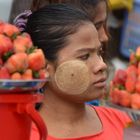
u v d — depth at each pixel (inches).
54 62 89.5
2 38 73.4
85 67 88.8
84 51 89.2
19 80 68.6
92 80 89.6
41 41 90.6
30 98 71.9
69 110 92.4
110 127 98.5
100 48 92.0
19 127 73.1
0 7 192.1
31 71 73.1
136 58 149.8
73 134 92.6
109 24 277.7
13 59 71.4
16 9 136.1
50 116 92.6
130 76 145.9
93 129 95.5
